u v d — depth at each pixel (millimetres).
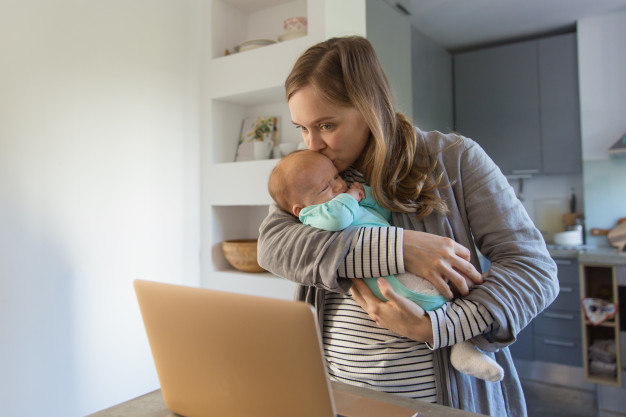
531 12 3338
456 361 832
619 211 3338
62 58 1824
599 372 2846
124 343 2041
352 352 905
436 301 832
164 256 2229
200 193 2428
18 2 1688
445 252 810
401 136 928
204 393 651
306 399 555
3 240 1643
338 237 827
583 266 2896
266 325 556
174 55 2293
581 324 3051
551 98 3596
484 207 882
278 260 877
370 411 670
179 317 646
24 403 1695
